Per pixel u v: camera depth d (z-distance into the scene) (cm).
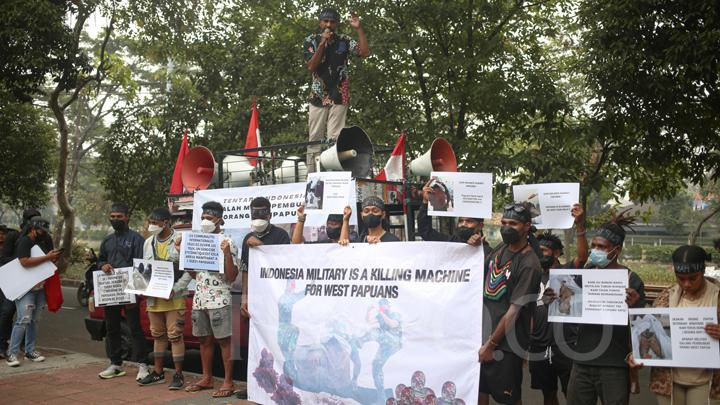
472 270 470
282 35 1659
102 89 3516
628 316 427
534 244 554
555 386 575
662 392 432
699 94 1098
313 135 895
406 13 1373
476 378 459
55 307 891
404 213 735
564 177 1268
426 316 479
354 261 516
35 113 2231
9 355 867
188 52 1728
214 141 1656
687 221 4612
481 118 1449
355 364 506
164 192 1912
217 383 769
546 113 1304
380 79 1431
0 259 926
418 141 1404
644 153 1241
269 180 850
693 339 406
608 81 1085
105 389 739
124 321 904
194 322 715
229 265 680
